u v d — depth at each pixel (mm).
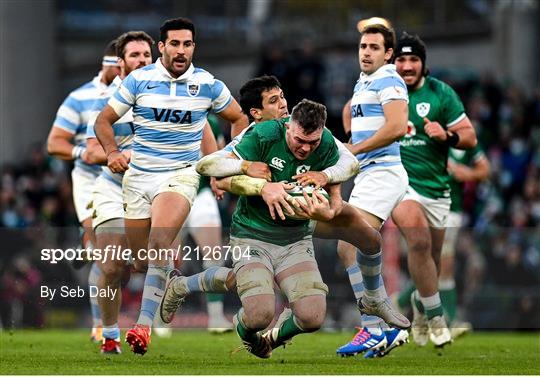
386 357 32938
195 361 30531
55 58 73375
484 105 65062
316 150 28391
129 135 34406
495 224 58875
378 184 33125
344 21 74750
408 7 75438
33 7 71562
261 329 28844
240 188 28031
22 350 34750
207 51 76062
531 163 62719
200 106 31484
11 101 70750
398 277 43188
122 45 34656
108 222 33656
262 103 31484
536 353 35500
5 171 63719
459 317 49125
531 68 73438
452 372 28109
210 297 39375
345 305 42031
